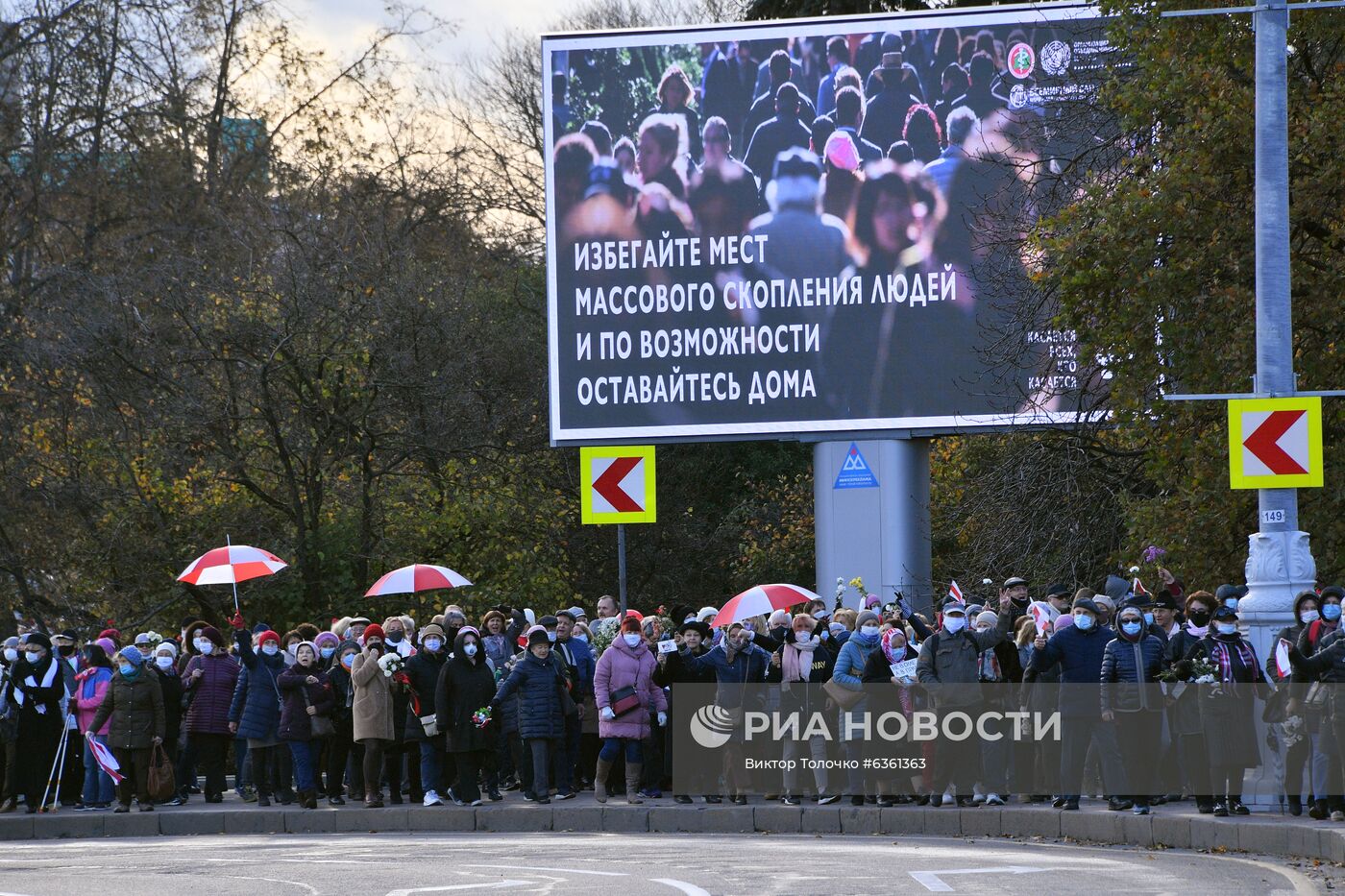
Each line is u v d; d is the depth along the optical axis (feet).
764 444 309.01
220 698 149.48
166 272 231.09
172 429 228.02
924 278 173.58
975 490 204.44
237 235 240.53
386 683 140.36
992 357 171.53
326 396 228.43
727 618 152.05
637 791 138.51
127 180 280.72
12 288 258.16
